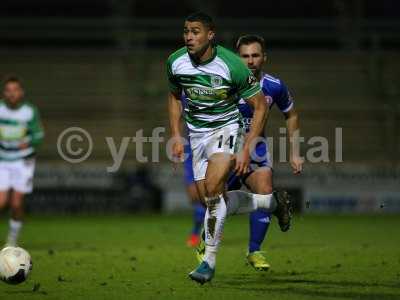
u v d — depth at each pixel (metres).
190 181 45.78
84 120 103.81
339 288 27.92
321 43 124.56
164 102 105.19
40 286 28.70
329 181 88.88
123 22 111.31
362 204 89.00
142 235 59.06
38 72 109.06
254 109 28.02
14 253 26.73
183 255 41.72
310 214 86.44
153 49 122.31
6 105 45.50
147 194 88.75
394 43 122.31
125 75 109.50
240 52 32.47
